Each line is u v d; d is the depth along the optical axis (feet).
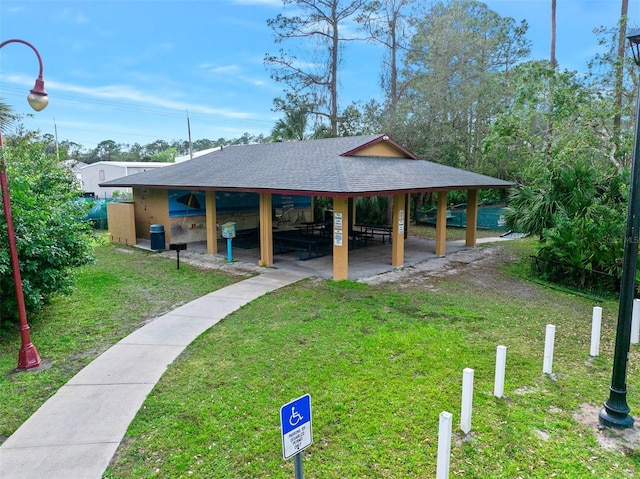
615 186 35.70
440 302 28.53
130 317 25.79
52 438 13.74
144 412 15.23
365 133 84.84
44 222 23.07
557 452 13.09
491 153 67.72
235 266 40.29
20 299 18.89
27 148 47.21
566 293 31.65
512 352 20.45
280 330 23.13
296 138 87.45
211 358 19.67
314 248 49.78
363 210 78.59
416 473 12.12
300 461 9.30
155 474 12.06
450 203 88.43
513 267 40.45
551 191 37.88
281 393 16.39
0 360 19.83
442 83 73.97
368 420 14.60
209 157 59.93
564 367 19.01
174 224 52.65
